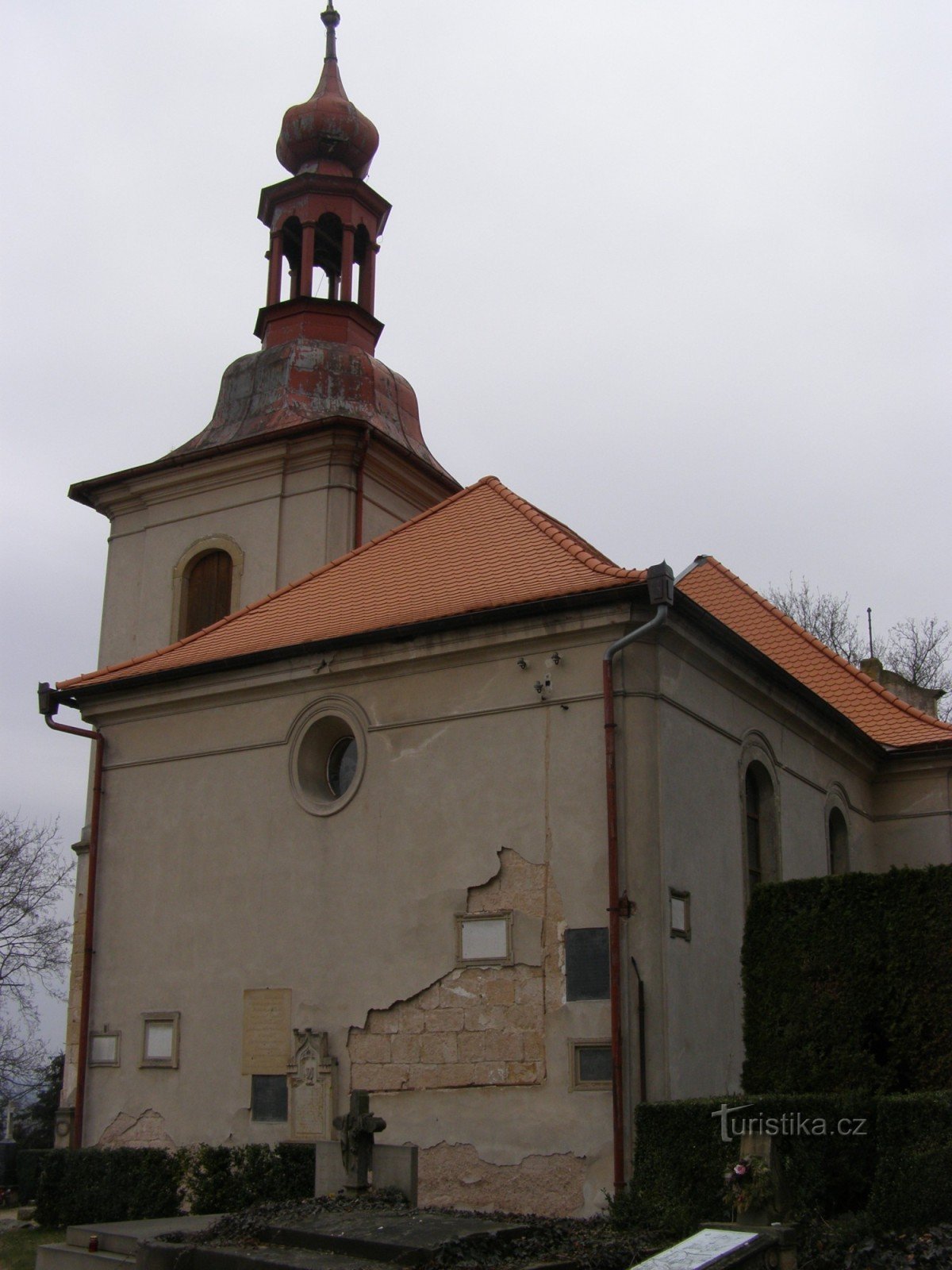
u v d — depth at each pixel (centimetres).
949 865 1284
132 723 1819
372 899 1549
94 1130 1692
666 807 1434
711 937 1489
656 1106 1187
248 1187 1379
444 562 1748
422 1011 1480
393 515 2514
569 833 1437
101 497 2594
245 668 1705
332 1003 1545
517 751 1492
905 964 1279
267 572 2383
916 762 2144
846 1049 1285
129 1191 1461
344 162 2841
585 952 1395
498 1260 1029
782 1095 1183
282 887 1625
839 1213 1108
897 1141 1081
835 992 1305
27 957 4069
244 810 1683
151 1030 1681
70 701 1856
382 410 2592
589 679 1466
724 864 1554
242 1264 1060
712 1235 994
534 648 1508
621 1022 1351
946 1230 1041
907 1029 1266
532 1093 1388
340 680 1644
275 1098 1556
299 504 2397
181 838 1728
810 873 1825
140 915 1736
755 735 1708
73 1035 2158
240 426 2538
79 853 2250
